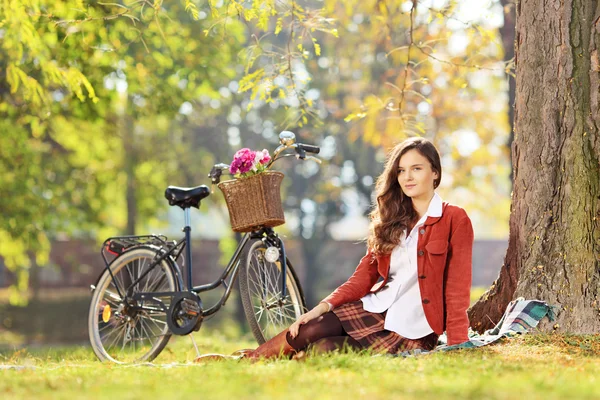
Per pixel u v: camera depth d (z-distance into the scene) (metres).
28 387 4.25
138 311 6.39
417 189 5.43
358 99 25.12
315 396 3.55
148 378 4.41
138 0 8.48
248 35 17.11
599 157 6.40
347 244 41.16
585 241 6.32
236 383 3.94
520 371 4.49
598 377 4.30
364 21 21.09
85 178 21.95
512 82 10.14
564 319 6.20
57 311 31.75
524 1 6.77
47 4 10.43
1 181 17.22
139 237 6.61
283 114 29.92
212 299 34.59
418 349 5.21
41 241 19.02
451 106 18.97
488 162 21.72
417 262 5.38
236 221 6.21
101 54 12.45
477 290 22.52
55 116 15.05
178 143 29.19
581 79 6.50
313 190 36.22
